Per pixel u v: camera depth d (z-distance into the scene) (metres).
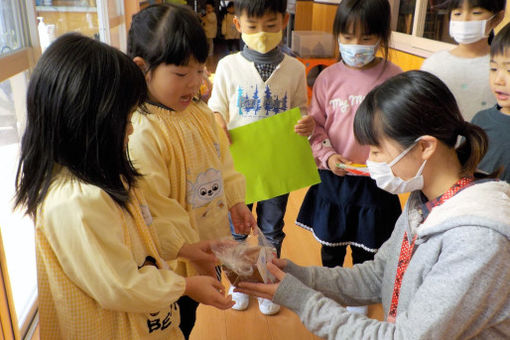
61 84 0.77
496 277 0.73
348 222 1.86
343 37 1.71
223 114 1.86
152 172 1.12
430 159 0.88
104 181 0.83
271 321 1.96
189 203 1.25
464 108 1.74
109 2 2.54
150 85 1.13
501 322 0.77
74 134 0.79
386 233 1.85
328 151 1.80
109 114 0.79
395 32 3.54
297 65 1.88
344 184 1.82
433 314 0.77
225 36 8.42
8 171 1.61
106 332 0.92
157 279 0.91
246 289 1.06
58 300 0.88
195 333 1.87
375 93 0.90
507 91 1.36
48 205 0.81
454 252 0.76
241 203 1.45
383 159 0.91
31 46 1.53
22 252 1.74
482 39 1.72
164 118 1.17
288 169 1.78
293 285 0.99
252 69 1.80
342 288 1.13
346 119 1.79
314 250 2.46
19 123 1.61
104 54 0.80
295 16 6.07
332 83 1.81
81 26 2.22
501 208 0.76
